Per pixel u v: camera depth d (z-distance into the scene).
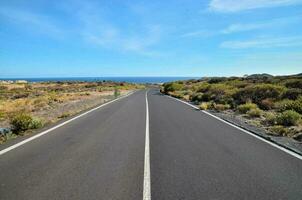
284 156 7.99
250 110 18.03
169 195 5.23
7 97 49.81
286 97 22.72
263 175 6.36
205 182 5.91
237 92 25.88
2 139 10.60
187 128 12.88
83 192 5.37
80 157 7.89
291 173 6.49
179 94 40.91
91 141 10.07
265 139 10.38
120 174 6.43
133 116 17.48
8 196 5.18
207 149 8.83
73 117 17.00
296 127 12.62
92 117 17.02
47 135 11.22
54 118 16.89
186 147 9.11
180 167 6.96
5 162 7.39
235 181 5.97
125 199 5.06
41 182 5.91
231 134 11.39
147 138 10.61
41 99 32.84
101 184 5.80
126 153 8.34
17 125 12.34
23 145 9.41
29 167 6.96
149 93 53.97
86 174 6.43
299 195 5.23
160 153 8.34
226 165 7.12
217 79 70.44
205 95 29.52
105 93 52.59
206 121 15.19
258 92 24.41
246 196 5.18
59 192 5.36
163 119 16.06
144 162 7.40
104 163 7.32
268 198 5.10
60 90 74.81
